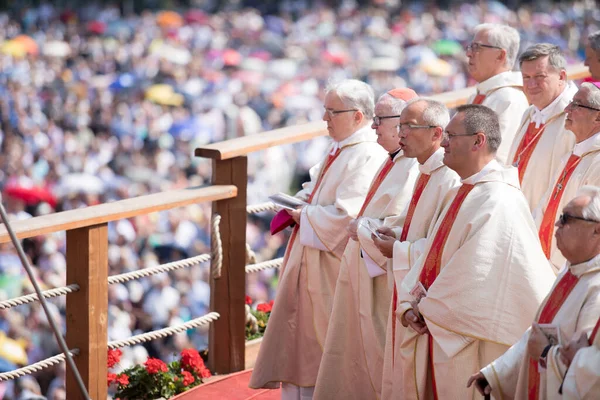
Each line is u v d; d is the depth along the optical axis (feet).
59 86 197.67
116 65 215.51
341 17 272.31
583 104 49.78
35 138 166.30
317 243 55.47
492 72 62.75
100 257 57.21
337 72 223.51
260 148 63.87
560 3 290.15
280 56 234.79
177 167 168.25
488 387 40.65
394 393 48.39
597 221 36.76
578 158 50.83
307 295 56.95
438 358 45.19
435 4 284.20
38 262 115.44
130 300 108.37
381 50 239.50
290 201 56.95
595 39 57.88
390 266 50.57
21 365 94.02
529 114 57.67
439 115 47.85
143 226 125.90
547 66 55.31
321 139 159.02
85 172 158.71
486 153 44.42
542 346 37.83
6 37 235.20
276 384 58.34
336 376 53.62
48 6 252.83
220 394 60.18
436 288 44.27
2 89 190.19
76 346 57.72
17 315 101.81
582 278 37.58
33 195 143.33
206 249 128.47
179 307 110.01
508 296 43.34
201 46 238.07
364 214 52.49
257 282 120.06
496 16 274.36
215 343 64.18
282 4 285.23
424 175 48.65
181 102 191.62
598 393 35.17
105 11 257.96
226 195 62.28
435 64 227.20
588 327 36.60
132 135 175.42
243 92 200.85
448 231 45.06
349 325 53.42
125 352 97.66
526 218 44.11
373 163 54.70
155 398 60.29
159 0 269.44
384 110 51.55
